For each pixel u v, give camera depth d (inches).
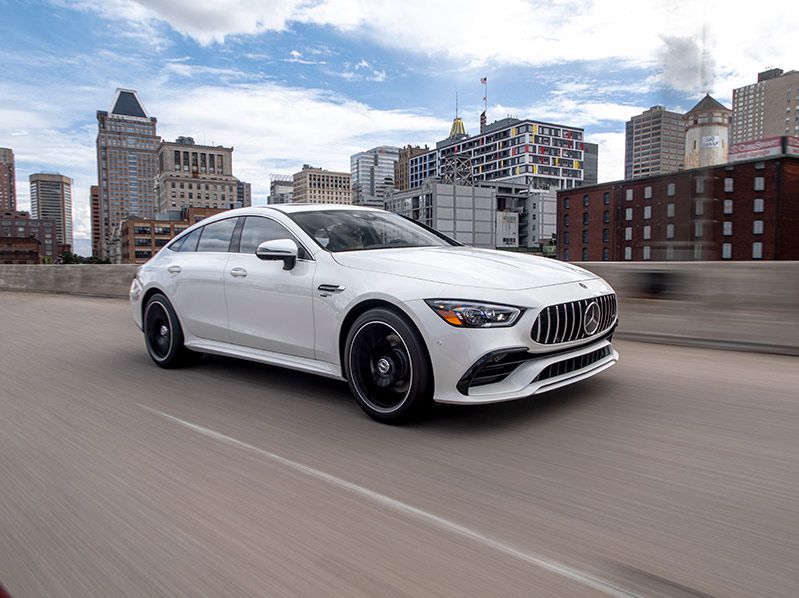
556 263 158.7
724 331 216.5
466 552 79.0
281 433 131.6
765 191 2824.8
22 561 80.0
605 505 92.0
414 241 173.6
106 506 96.1
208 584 73.2
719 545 79.2
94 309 436.8
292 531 86.2
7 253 5413.4
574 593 69.0
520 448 117.8
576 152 7096.5
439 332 122.2
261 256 154.4
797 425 129.1
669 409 141.8
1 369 212.1
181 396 166.7
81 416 149.0
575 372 135.3
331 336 144.9
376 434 129.0
